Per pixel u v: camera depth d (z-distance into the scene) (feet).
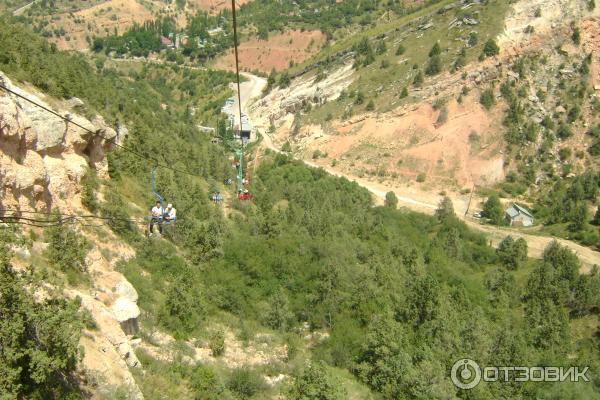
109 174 149.28
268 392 95.76
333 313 136.87
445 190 373.61
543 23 450.71
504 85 419.74
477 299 177.68
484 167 385.91
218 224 157.58
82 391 64.28
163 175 175.52
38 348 58.18
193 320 111.75
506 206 354.33
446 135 402.11
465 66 432.66
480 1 486.79
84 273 97.09
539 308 169.27
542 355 135.54
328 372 92.53
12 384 53.06
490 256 249.55
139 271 120.06
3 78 115.24
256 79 639.76
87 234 115.34
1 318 55.88
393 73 458.09
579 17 448.65
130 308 94.48
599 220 311.47
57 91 146.20
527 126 401.49
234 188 237.25
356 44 538.88
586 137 395.34
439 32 479.41
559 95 418.72
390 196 325.83
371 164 396.16
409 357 111.34
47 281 68.13
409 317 130.82
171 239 145.38
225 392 88.33
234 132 441.27
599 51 436.76
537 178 377.91
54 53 233.35
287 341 124.47
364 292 140.36
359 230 221.87
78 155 132.36
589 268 262.88
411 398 104.73
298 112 474.49
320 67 545.03
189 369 90.68
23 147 97.81
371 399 102.89
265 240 160.56
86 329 76.28
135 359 83.05
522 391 114.21
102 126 154.81
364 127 423.64
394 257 197.26
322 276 145.38
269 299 137.18
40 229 97.45
